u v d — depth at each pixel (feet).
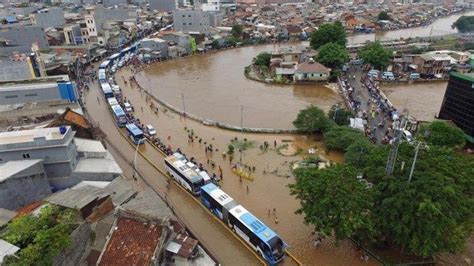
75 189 144.15
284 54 428.97
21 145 151.02
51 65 338.13
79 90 326.24
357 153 176.65
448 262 126.11
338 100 315.99
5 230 114.62
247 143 226.38
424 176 119.03
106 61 431.84
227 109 295.48
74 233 107.45
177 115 279.49
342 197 117.91
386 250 131.23
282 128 250.57
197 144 228.02
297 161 202.39
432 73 387.75
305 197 127.85
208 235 145.79
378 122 249.75
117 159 208.33
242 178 186.19
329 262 128.16
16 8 615.98
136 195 150.71
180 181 179.73
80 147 181.37
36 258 94.79
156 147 222.07
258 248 130.82
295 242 139.03
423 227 110.01
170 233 118.52
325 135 220.43
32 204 136.56
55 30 490.08
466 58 401.29
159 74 411.75
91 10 552.00
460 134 197.57
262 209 160.15
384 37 633.20
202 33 552.00
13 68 280.72
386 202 115.34
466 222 116.88
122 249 108.17
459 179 123.54
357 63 428.56
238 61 476.54
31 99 250.37
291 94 336.70
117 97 311.06
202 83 375.25
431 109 292.81
